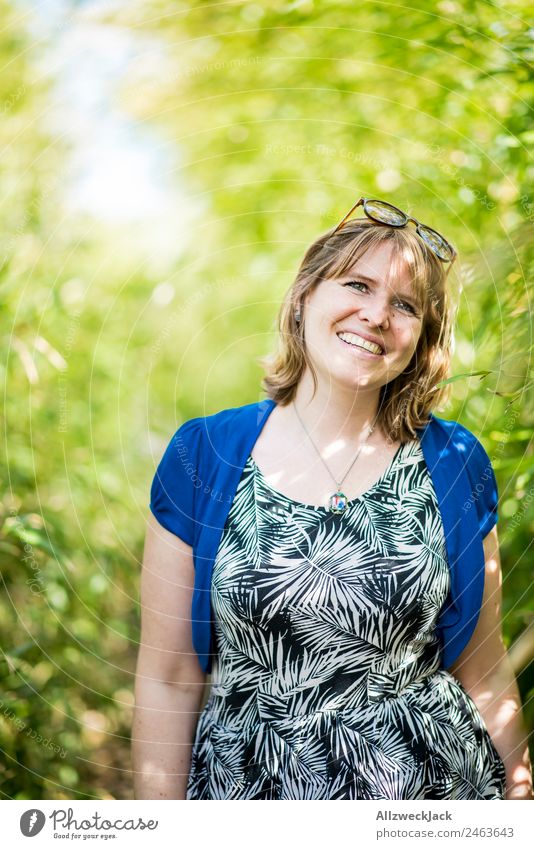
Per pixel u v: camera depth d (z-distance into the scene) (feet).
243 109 9.91
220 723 4.47
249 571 4.26
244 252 11.02
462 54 7.04
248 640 4.30
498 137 6.89
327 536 4.31
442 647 4.61
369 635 4.25
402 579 4.26
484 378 5.85
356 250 4.30
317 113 9.37
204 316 10.94
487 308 6.35
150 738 4.62
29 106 8.02
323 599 4.22
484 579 4.60
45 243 7.86
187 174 10.16
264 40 8.86
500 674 4.91
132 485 9.23
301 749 4.29
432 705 4.48
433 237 4.58
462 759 4.50
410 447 4.61
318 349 4.43
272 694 4.33
